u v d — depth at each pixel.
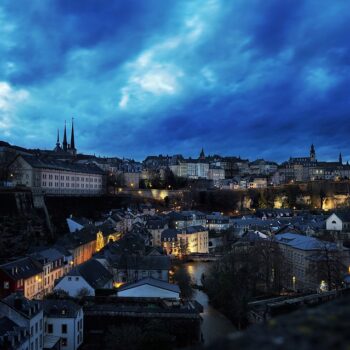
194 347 12.71
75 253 142.62
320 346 10.75
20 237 158.38
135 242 154.25
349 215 190.00
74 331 74.88
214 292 108.69
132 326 73.88
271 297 109.12
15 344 59.78
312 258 118.56
